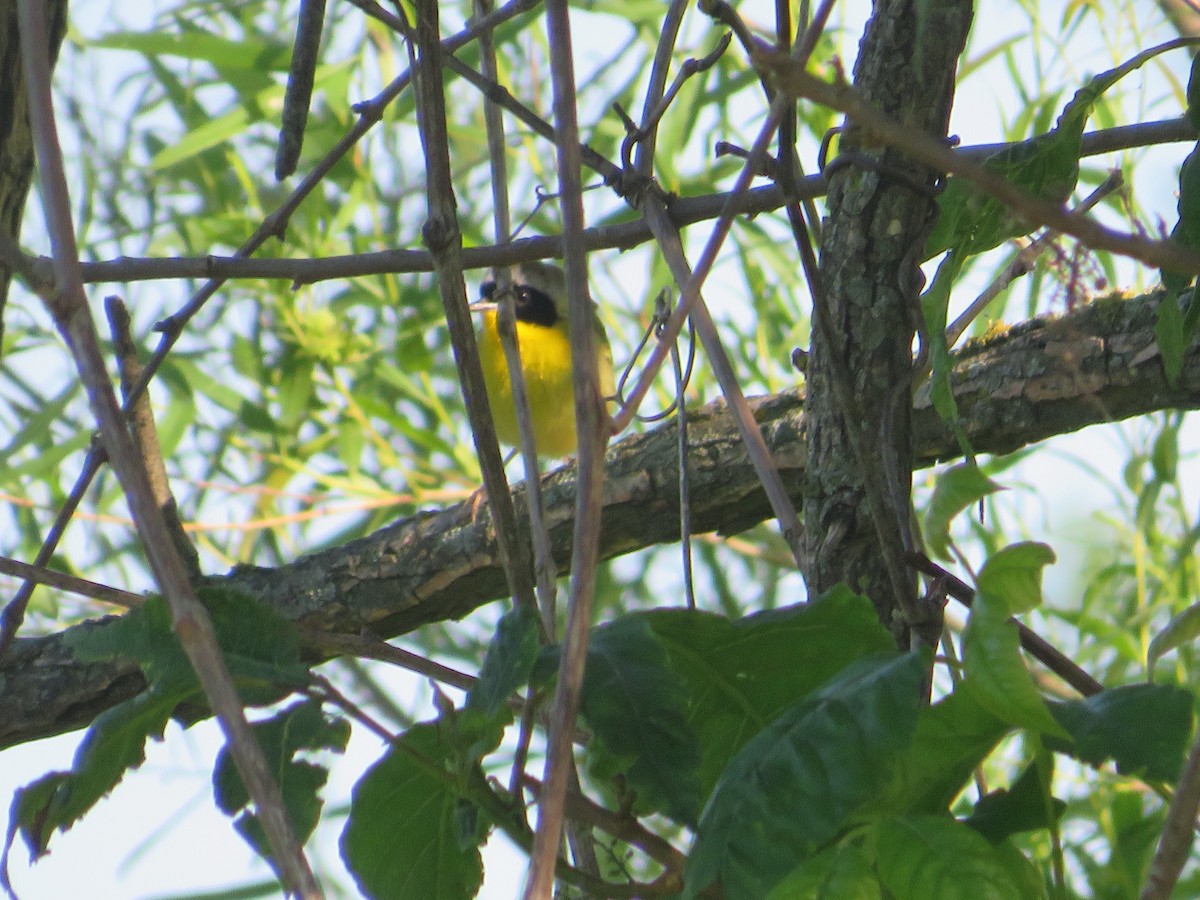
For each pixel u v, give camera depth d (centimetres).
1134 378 617
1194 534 801
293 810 304
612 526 720
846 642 324
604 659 291
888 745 264
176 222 984
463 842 291
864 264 421
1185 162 376
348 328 995
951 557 278
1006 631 257
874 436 416
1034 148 368
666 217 457
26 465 912
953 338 432
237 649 312
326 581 719
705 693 335
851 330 421
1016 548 267
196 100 1018
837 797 263
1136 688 273
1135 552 814
